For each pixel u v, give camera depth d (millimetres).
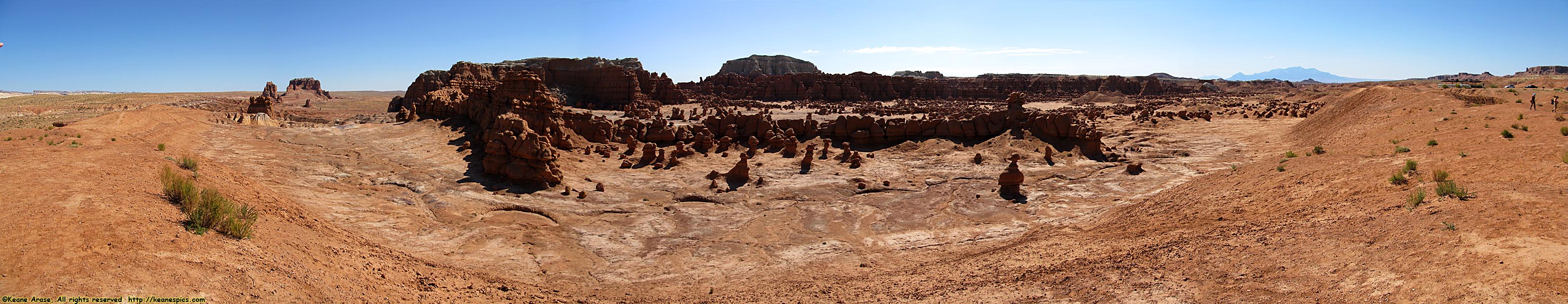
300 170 30438
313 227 17219
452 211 24812
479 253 19859
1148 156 43781
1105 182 33531
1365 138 42031
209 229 13305
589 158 39812
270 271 11828
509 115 39500
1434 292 10492
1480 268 10875
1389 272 11688
